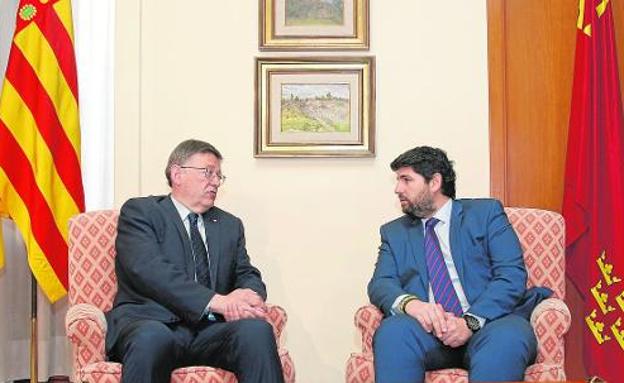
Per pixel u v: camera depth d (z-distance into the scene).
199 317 2.89
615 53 3.67
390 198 3.81
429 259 3.07
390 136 3.83
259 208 3.82
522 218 3.26
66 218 3.59
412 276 3.07
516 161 3.86
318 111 3.82
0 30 3.86
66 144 3.62
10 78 3.57
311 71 3.83
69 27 3.68
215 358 2.85
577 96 3.68
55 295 3.55
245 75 3.85
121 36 3.82
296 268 3.81
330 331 3.79
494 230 3.07
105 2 3.94
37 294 3.73
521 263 3.00
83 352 2.73
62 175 3.60
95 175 3.91
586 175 3.62
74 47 3.80
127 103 3.81
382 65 3.84
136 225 3.05
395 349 2.71
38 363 3.77
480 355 2.66
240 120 3.84
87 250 3.12
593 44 3.65
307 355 3.79
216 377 2.70
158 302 2.96
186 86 3.84
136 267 2.96
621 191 3.57
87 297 3.09
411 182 3.11
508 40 3.88
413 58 3.85
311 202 3.82
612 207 3.57
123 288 3.04
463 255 3.06
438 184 3.12
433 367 2.82
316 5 3.84
